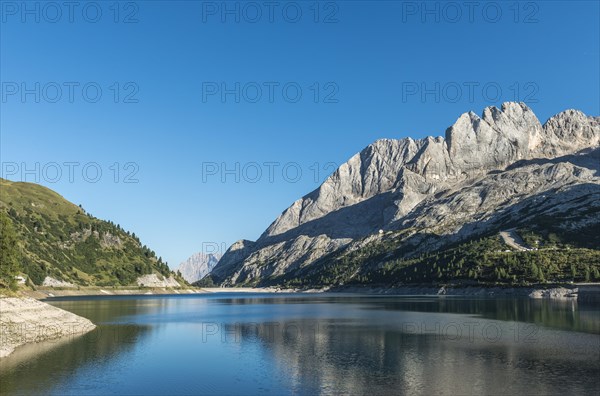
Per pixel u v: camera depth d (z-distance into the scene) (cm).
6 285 10419
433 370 5697
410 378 5316
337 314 13988
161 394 4753
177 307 18338
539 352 6812
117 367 5909
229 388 4966
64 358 6350
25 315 8262
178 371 5716
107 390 4866
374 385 5041
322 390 4872
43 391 4791
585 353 6719
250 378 5388
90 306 17688
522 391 4762
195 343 7944
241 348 7438
